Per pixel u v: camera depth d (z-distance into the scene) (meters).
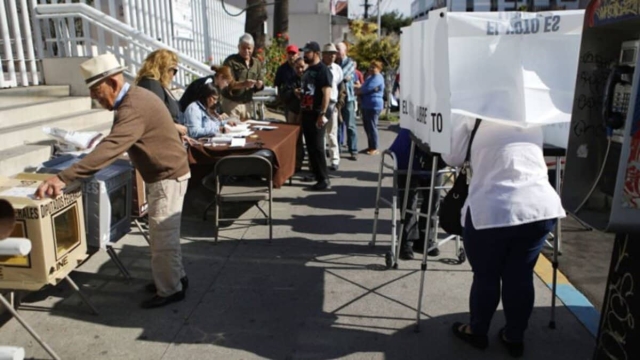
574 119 2.94
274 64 12.41
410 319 3.65
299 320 3.63
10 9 6.38
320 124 6.80
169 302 3.82
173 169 3.61
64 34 7.52
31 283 3.11
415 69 3.79
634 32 2.84
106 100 3.36
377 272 4.42
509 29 3.04
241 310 3.76
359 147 10.62
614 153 2.92
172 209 3.68
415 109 3.80
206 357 3.19
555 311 3.76
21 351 2.20
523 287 3.09
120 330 3.48
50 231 3.10
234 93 7.68
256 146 5.32
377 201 4.98
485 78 3.05
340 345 3.33
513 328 3.18
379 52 20.45
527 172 2.95
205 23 12.01
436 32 3.10
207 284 4.17
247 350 3.27
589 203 3.07
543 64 3.09
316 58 6.84
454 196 3.45
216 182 5.00
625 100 2.55
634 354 2.51
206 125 5.87
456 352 3.26
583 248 5.21
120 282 4.16
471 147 3.15
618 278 2.62
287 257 4.73
